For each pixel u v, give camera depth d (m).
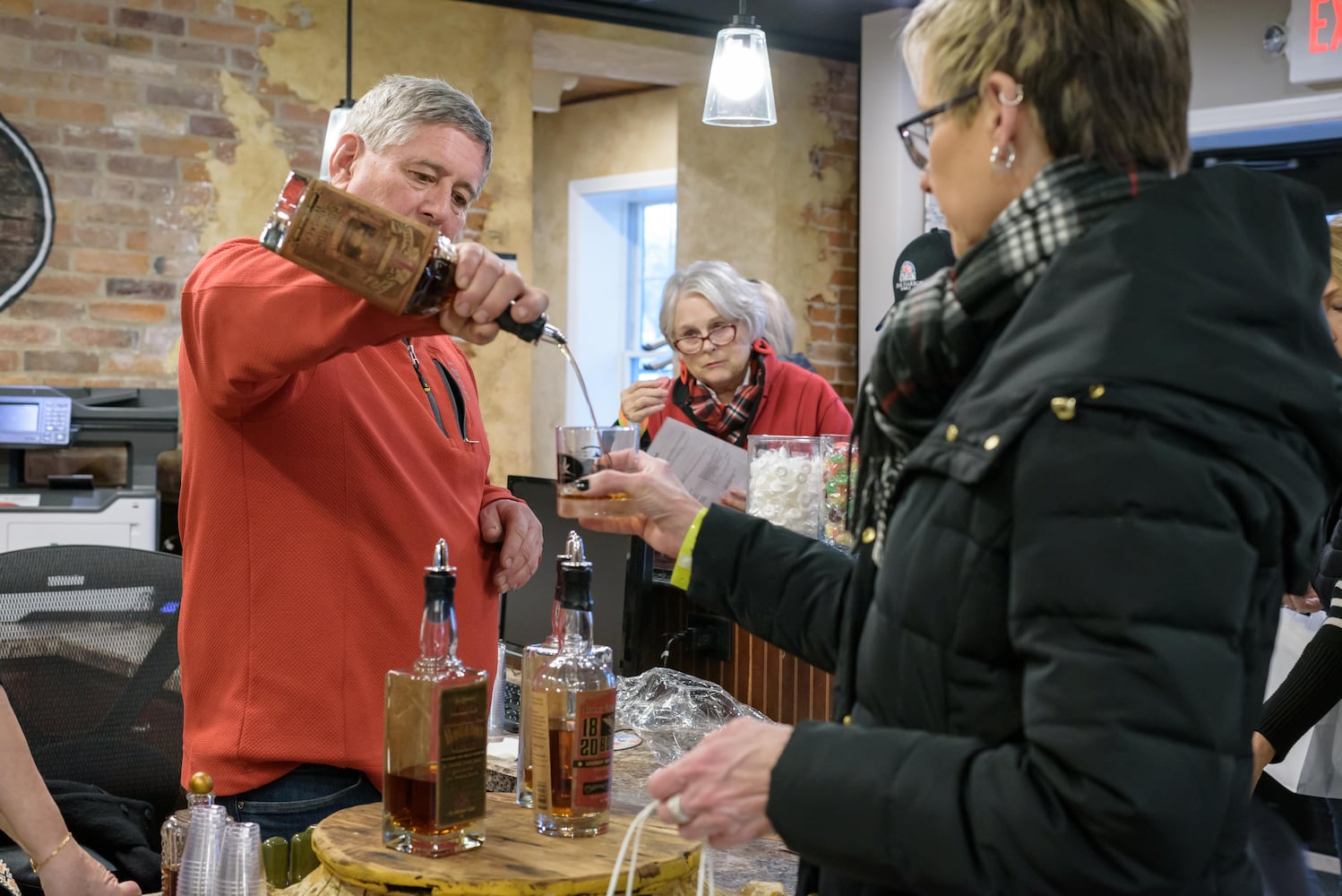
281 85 4.96
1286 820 2.96
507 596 2.54
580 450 1.19
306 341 1.26
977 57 0.89
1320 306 0.91
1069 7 0.87
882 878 0.81
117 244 4.71
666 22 5.74
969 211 0.93
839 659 1.04
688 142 6.16
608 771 1.08
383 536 1.57
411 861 0.99
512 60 5.39
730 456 2.54
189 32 4.79
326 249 1.14
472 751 1.03
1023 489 0.79
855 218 6.34
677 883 1.04
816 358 6.24
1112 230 0.83
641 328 7.45
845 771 0.81
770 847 1.52
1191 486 0.76
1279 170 5.08
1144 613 0.74
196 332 1.38
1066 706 0.75
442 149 1.54
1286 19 4.66
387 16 5.14
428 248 1.16
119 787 2.16
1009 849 0.76
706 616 2.13
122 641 2.19
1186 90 0.90
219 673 1.53
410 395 1.67
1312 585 2.26
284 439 1.51
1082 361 0.79
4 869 1.58
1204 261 0.82
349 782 1.56
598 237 7.36
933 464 0.86
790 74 6.11
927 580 0.86
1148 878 0.74
